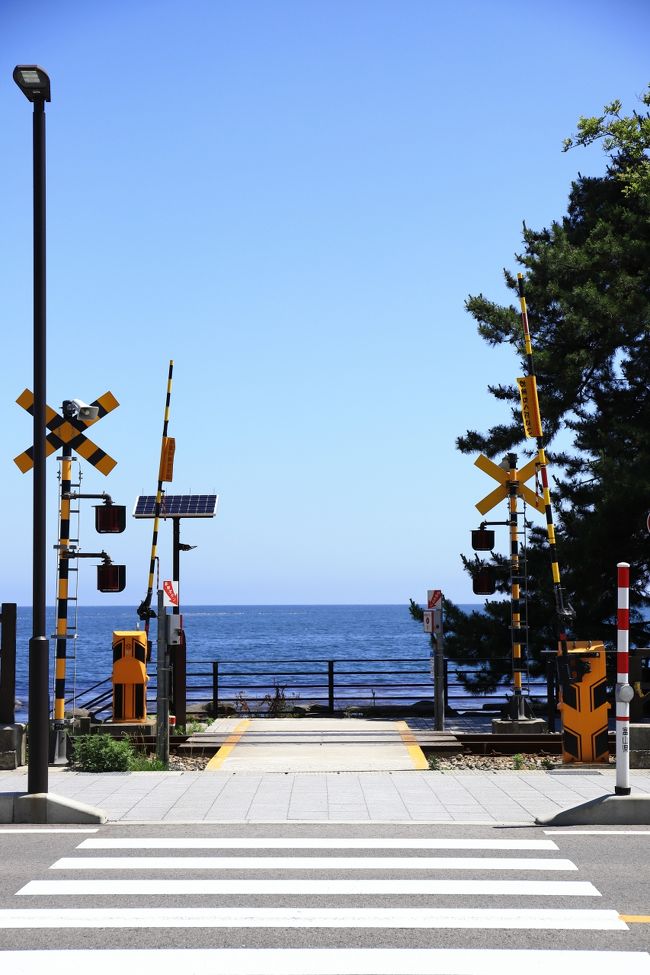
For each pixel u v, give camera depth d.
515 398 24.19
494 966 5.89
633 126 24.58
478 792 11.30
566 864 8.12
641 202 23.69
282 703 21.97
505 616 22.42
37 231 10.51
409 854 8.48
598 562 21.23
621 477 20.38
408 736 16.28
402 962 5.95
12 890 7.43
